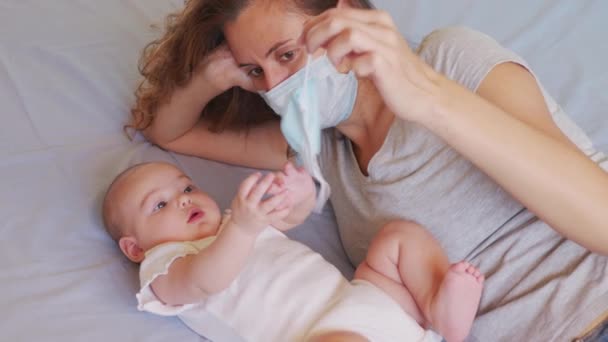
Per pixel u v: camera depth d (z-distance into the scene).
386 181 1.14
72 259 1.18
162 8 1.74
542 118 1.01
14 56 1.55
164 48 1.28
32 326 1.06
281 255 1.12
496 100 1.01
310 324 1.03
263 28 1.02
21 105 1.45
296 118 0.94
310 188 1.14
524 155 0.89
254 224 0.97
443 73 1.07
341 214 1.27
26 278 1.13
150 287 1.12
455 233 1.09
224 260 1.01
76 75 1.52
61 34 1.62
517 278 1.05
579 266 1.00
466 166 1.07
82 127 1.44
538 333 0.99
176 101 1.33
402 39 0.85
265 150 1.40
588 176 0.90
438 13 1.77
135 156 1.40
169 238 1.18
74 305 1.10
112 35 1.64
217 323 1.08
